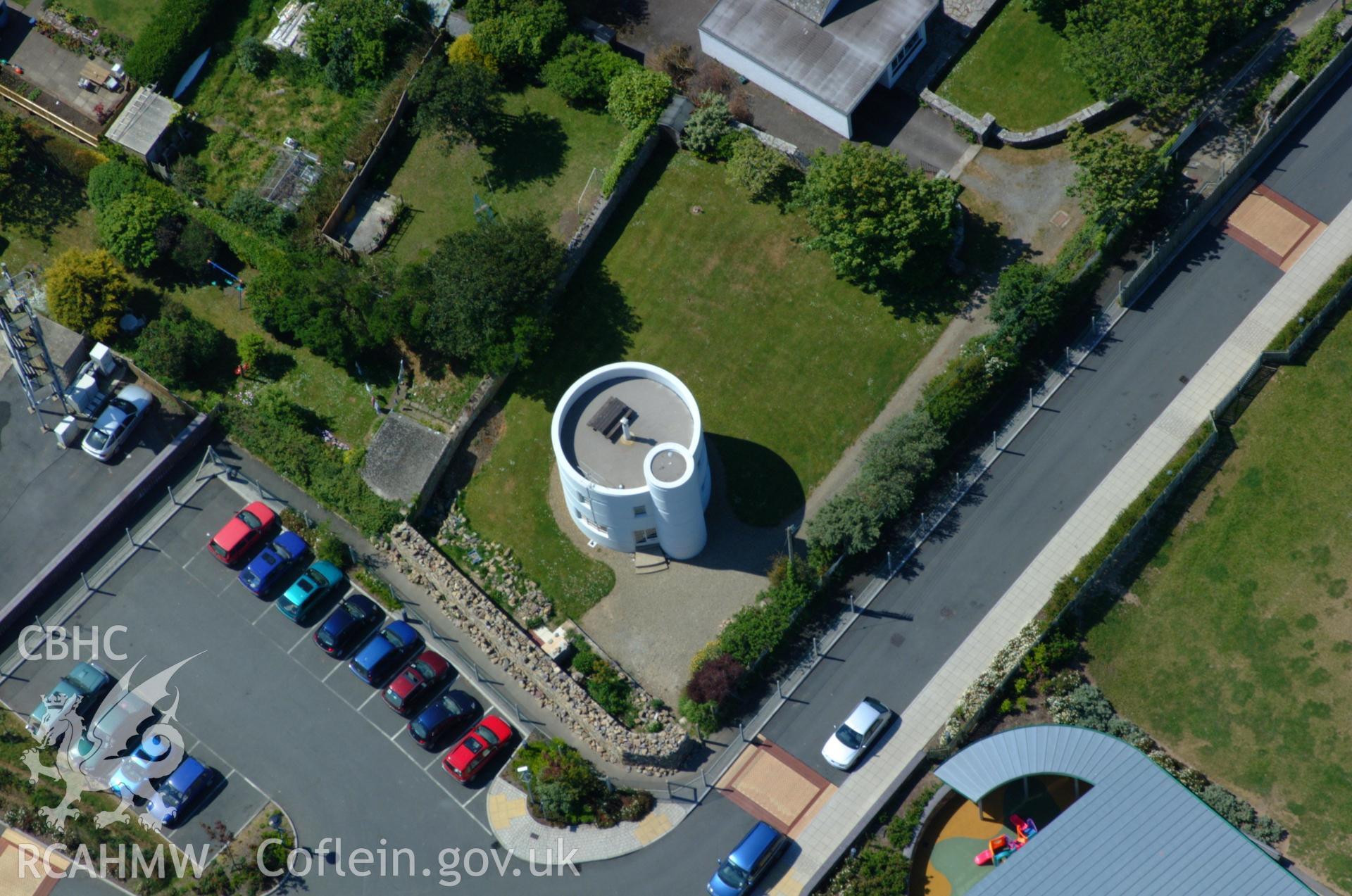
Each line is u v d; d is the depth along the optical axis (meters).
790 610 95.12
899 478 96.56
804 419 102.06
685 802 92.56
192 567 101.44
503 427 103.62
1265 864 80.50
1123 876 80.88
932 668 94.75
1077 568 95.25
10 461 105.25
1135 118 108.38
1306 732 91.19
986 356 100.12
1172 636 94.69
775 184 107.62
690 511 93.88
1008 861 82.12
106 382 107.56
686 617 97.50
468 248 101.75
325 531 100.94
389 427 102.50
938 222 101.06
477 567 99.88
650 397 96.56
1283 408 99.81
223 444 105.56
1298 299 102.62
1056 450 100.19
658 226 108.00
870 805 91.12
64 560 101.31
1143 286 104.44
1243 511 97.31
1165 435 99.56
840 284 105.12
